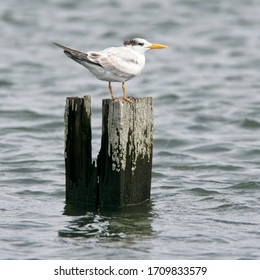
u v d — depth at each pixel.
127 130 12.39
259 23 35.28
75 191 13.05
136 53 12.65
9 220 12.55
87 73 27.28
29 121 20.52
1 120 20.53
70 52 12.13
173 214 12.99
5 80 25.48
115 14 36.66
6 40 31.77
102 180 12.70
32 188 14.45
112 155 12.46
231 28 34.31
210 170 16.05
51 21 35.12
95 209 12.90
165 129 19.88
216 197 14.02
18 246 11.43
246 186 14.73
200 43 31.92
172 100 23.53
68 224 12.38
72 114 12.72
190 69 28.05
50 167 15.94
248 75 27.06
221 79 26.48
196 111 22.12
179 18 36.03
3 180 14.94
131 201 12.84
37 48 30.73
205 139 18.83
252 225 12.47
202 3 38.94
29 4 38.19
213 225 12.45
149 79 26.50
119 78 12.40
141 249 11.35
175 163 16.58
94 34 32.97
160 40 32.31
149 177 13.10
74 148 12.87
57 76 26.69
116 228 12.23
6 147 17.73
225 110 22.25
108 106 12.29
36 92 24.36
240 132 19.81
